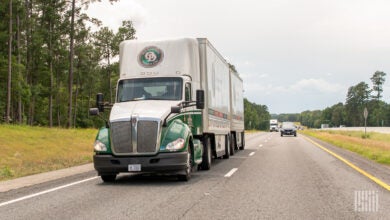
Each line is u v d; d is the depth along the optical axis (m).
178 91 12.34
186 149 10.87
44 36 58.22
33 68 60.69
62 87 79.62
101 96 12.28
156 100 12.09
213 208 7.33
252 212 6.98
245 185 10.19
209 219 6.45
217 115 16.44
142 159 10.48
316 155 20.36
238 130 23.83
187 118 12.39
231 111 21.05
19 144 24.78
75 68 74.56
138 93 12.47
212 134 15.82
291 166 14.88
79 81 83.62
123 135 10.60
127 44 13.38
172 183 10.73
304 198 8.31
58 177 12.51
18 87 51.75
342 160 17.33
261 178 11.53
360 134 57.72
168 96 12.28
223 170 13.88
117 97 12.59
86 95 89.81
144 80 12.69
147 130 10.56
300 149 25.59
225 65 19.25
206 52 14.50
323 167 14.47
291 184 10.30
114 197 8.59
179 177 11.02
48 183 10.96
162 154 10.54
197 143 12.73
